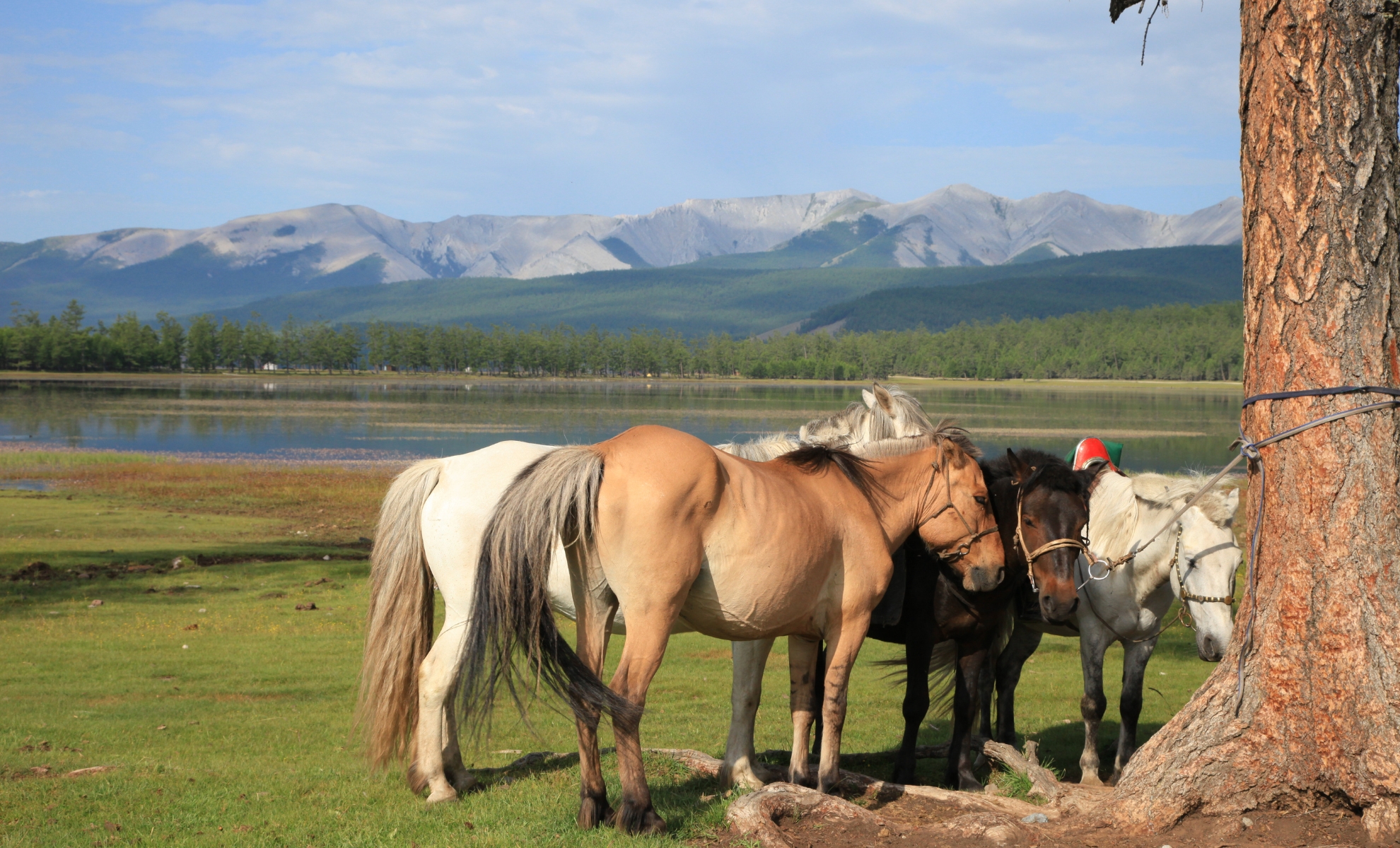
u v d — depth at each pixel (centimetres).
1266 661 429
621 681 411
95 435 5625
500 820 466
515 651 432
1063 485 526
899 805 494
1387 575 406
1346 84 420
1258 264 446
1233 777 427
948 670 688
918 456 527
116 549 1877
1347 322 420
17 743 705
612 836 415
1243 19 454
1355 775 399
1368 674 401
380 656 531
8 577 1557
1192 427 7200
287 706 876
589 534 423
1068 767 700
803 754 506
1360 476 412
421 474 541
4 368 15638
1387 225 421
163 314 18075
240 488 3119
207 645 1148
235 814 501
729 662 1162
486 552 412
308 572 1686
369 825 468
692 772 574
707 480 416
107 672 998
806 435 636
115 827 475
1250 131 450
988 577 533
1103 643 631
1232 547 579
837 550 468
